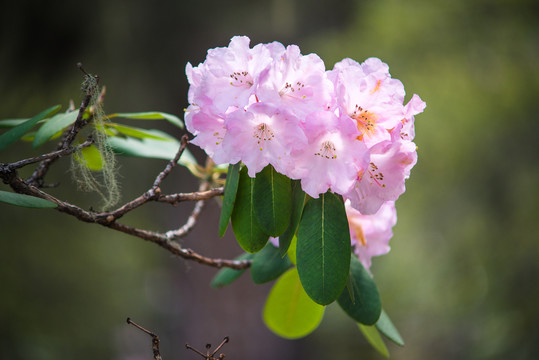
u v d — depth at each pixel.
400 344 2.24
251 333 5.96
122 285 8.68
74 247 7.48
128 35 5.58
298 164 1.73
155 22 5.55
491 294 6.53
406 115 1.83
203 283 6.02
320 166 1.74
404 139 1.83
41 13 4.98
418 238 7.91
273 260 2.34
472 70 6.60
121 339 8.51
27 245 6.84
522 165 6.76
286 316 2.53
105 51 5.48
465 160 6.86
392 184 1.79
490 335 6.21
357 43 6.25
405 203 7.54
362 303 2.09
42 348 6.41
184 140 2.02
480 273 7.00
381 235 2.16
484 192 6.93
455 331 7.12
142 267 9.04
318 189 1.74
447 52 6.45
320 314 2.52
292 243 2.03
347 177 1.73
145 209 7.77
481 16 6.40
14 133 2.03
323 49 6.10
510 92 6.66
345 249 1.76
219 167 2.50
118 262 8.67
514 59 6.54
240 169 1.89
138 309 8.96
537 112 6.64
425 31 6.39
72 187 6.34
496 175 6.85
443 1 6.36
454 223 7.31
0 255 6.58
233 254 6.02
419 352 7.54
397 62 6.42
